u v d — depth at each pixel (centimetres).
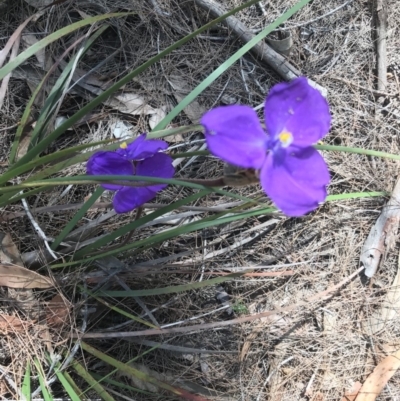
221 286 40
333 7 44
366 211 42
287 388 39
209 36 42
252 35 42
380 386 39
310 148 24
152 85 41
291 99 24
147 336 37
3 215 34
